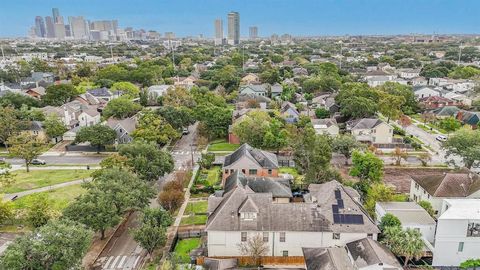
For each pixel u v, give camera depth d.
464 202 45.12
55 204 57.41
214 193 58.59
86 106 115.88
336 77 162.62
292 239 43.38
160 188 66.19
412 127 108.19
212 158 77.75
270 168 65.75
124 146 65.25
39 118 99.50
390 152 84.94
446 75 185.50
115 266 43.41
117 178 52.75
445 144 74.31
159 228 43.69
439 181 53.78
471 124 103.50
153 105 131.00
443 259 42.59
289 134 81.94
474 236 42.00
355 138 83.12
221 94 145.25
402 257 42.81
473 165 69.75
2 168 71.19
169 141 95.19
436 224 44.75
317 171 62.22
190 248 47.03
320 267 36.97
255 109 102.69
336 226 43.19
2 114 92.81
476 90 138.12
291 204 45.28
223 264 40.88
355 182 64.19
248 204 43.66
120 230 51.84
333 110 116.88
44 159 83.69
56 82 169.62
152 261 44.19
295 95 141.00
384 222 44.97
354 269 36.41
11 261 32.91
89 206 45.31
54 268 34.00
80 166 79.12
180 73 196.12
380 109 107.31
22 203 57.66
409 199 59.97
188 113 100.06
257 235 43.16
